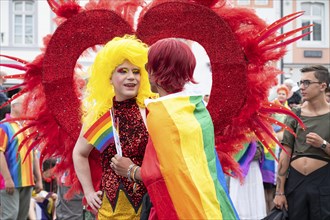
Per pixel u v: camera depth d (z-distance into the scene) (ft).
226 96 16.06
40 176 29.37
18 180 26.16
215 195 12.06
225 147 16.33
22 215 27.25
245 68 16.01
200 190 11.92
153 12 16.10
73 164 16.62
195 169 12.02
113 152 14.53
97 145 14.61
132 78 14.32
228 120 16.07
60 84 16.53
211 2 16.20
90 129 14.64
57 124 16.69
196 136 12.21
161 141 12.12
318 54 88.48
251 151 27.22
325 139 19.79
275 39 16.07
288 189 20.10
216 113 16.07
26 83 16.79
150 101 12.51
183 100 12.49
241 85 16.02
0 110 28.84
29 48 84.94
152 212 12.55
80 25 16.40
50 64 16.51
